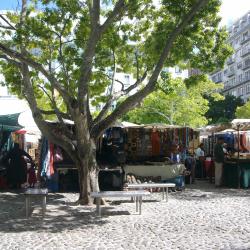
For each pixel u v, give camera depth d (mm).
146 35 16156
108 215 11633
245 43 94562
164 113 41250
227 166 18984
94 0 12234
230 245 8203
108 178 16938
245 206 13156
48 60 15617
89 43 12336
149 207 12984
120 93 14594
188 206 13180
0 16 14156
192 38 13703
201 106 42875
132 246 8164
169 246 8148
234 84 100625
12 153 18188
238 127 19484
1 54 14477
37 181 18250
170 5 12688
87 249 7965
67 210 12445
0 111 20328
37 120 13508
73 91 15727
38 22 13766
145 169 17312
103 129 13797
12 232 9508
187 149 20859
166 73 14672
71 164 17391
